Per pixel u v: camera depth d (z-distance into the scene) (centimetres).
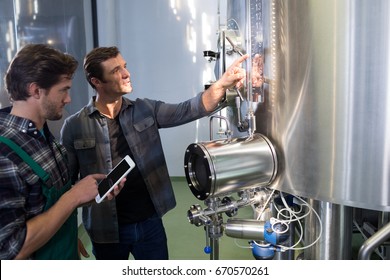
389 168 89
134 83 426
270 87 110
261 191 121
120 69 139
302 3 96
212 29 410
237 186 109
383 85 86
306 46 96
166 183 157
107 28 389
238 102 128
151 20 412
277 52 105
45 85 90
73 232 111
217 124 424
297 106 102
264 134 116
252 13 115
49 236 90
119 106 148
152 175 151
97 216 148
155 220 160
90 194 98
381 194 90
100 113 145
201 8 407
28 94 90
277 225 111
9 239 82
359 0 86
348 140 93
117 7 411
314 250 115
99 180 114
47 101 92
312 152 100
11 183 85
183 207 343
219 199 120
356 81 89
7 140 87
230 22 143
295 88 101
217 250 127
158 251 162
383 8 83
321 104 96
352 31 88
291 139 105
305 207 118
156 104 156
